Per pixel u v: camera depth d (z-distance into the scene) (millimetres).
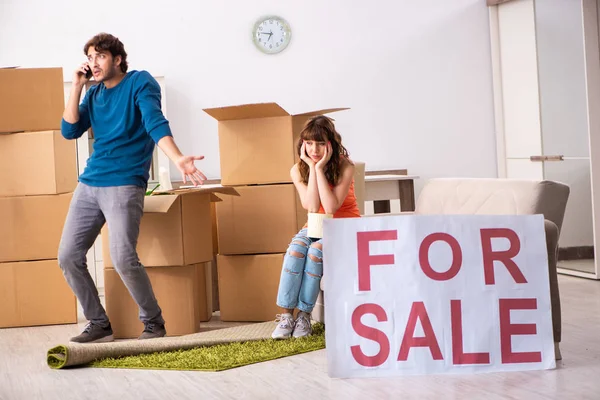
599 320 4562
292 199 5090
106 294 4809
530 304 3488
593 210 6281
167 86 7477
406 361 3453
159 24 7449
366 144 7852
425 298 3453
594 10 6336
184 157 4301
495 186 3932
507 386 3236
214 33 7543
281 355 3965
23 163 5238
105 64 4492
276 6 7641
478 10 7996
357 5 7777
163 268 4812
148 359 3988
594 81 6324
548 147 7109
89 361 4004
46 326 5289
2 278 5250
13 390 3615
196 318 4879
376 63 7832
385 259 3473
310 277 4320
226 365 3797
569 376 3352
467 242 3484
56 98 5266
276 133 5082
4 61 7219
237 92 7594
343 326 3480
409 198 6754
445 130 7973
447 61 7957
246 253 5168
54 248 5297
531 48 7332
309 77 7719
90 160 4574
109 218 4465
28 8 7238
